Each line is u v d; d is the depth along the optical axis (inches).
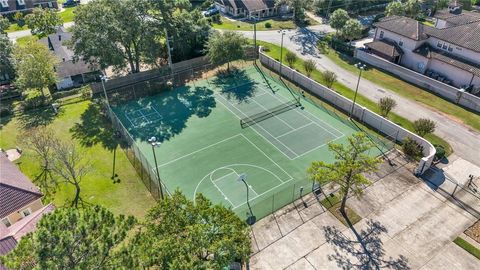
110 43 2087.8
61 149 1483.8
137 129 1899.6
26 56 2166.6
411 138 1667.1
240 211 1382.9
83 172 1577.3
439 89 2112.5
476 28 2239.2
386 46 2536.9
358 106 1893.5
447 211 1358.3
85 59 2145.7
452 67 2233.0
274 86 2271.2
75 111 2085.4
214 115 1998.0
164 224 970.1
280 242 1251.8
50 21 3260.3
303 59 2598.4
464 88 2145.7
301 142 1769.2
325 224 1317.7
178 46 2456.9
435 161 1595.7
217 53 2300.7
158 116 2005.4
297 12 3376.0
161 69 2396.7
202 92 2229.3
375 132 1818.4
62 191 1508.4
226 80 2363.4
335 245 1238.3
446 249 1218.0
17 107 2161.7
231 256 912.3
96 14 2076.8
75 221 821.2
